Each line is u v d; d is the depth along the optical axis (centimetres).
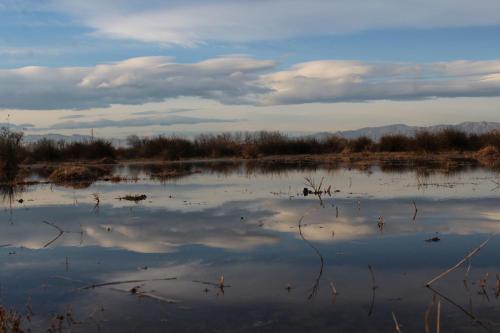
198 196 1830
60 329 630
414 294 722
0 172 3139
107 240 1111
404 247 978
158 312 678
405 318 639
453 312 654
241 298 723
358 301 700
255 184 2233
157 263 912
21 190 2252
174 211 1484
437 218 1259
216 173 2995
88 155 4812
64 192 2102
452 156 4012
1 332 617
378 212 1366
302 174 2748
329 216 1326
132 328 629
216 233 1149
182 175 2898
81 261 938
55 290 778
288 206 1526
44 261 946
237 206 1555
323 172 2864
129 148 5238
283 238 1080
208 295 738
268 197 1753
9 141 3478
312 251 966
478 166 2950
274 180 2420
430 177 2322
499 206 1417
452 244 994
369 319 639
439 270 830
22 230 1253
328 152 5275
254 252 970
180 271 859
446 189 1828
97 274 855
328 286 764
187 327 628
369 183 2120
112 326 636
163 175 2888
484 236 1053
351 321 634
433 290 737
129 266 898
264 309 680
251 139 5534
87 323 648
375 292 734
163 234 1154
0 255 1001
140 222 1316
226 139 5491
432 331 598
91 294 756
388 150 4906
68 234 1189
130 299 730
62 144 4941
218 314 666
